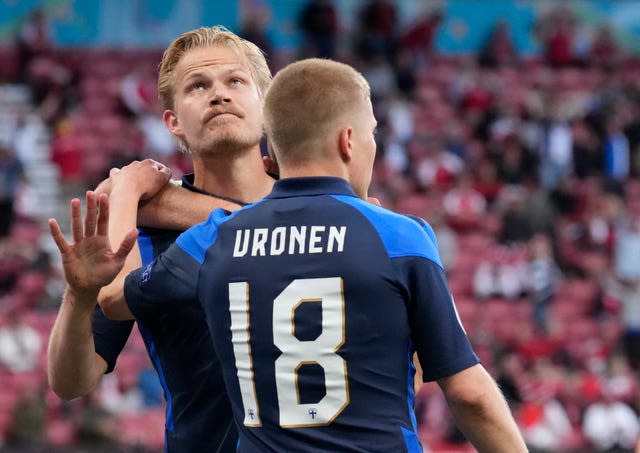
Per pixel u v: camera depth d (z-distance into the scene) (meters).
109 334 11.52
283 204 9.68
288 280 9.34
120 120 63.62
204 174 12.02
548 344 47.97
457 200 56.03
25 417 39.81
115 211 11.21
